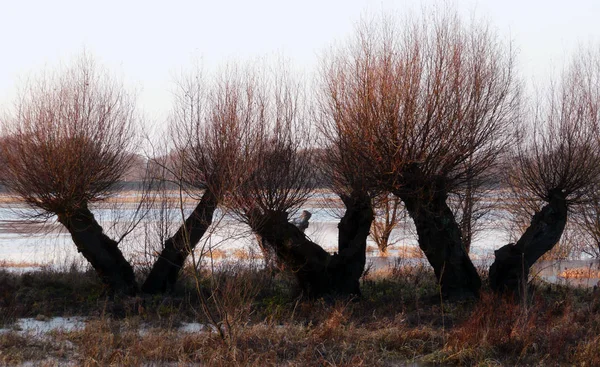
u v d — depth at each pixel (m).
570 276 24.41
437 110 14.39
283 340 12.02
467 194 19.78
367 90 14.50
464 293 16.03
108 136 15.97
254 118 15.29
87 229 15.95
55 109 15.19
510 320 12.57
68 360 10.95
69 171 14.89
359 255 16.52
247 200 14.59
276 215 15.31
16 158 15.04
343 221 16.59
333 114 15.18
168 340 11.86
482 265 21.42
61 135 15.02
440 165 14.82
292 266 16.06
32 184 14.91
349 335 12.41
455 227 16.06
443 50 14.69
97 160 15.57
